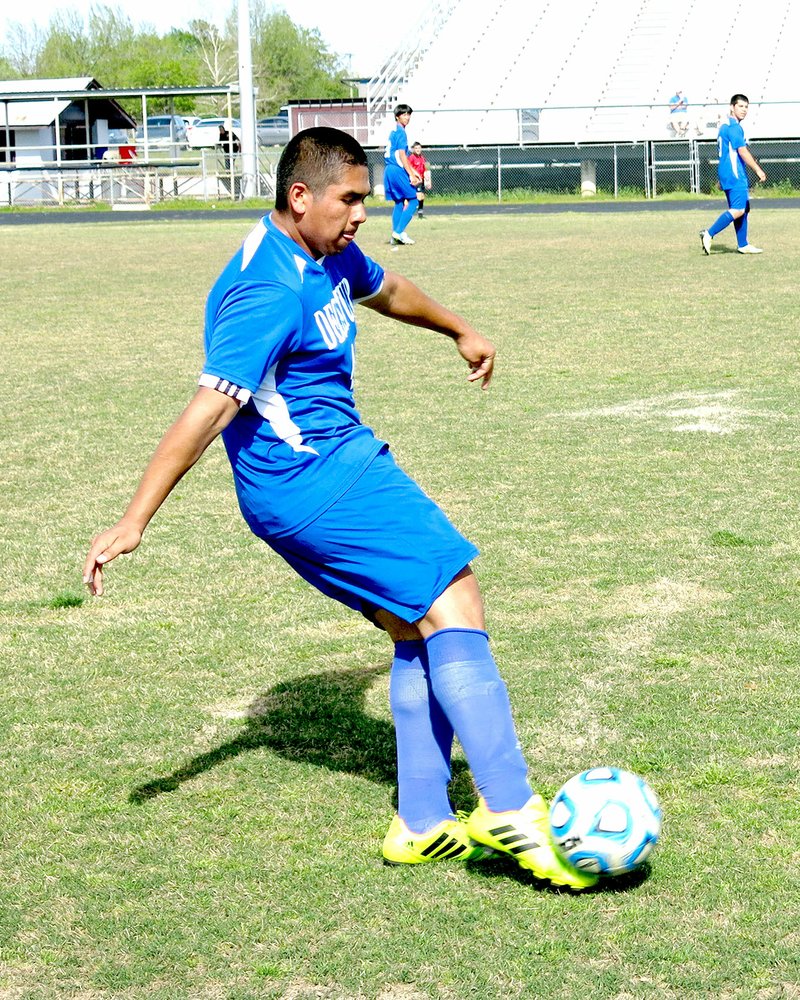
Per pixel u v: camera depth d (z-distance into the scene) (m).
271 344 3.53
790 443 8.98
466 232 28.73
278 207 3.69
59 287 20.38
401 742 3.84
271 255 3.62
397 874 3.70
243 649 5.59
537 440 9.27
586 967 3.19
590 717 4.71
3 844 3.94
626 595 6.05
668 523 7.18
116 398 11.40
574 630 5.61
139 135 73.00
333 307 3.73
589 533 7.03
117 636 5.78
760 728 4.58
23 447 9.58
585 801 3.47
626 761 4.34
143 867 3.77
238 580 6.54
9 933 3.44
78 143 57.41
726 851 3.74
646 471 8.34
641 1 52.44
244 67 44.00
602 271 19.77
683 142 41.44
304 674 5.29
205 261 24.14
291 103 64.00
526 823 3.58
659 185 41.78
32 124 52.91
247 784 4.30
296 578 6.58
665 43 49.97
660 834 3.83
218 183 47.44
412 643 3.88
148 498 3.46
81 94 50.72
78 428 10.19
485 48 51.62
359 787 4.26
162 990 3.16
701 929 3.35
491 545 6.85
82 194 48.84
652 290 17.36
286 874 3.71
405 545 3.64
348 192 3.59
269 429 3.65
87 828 4.02
